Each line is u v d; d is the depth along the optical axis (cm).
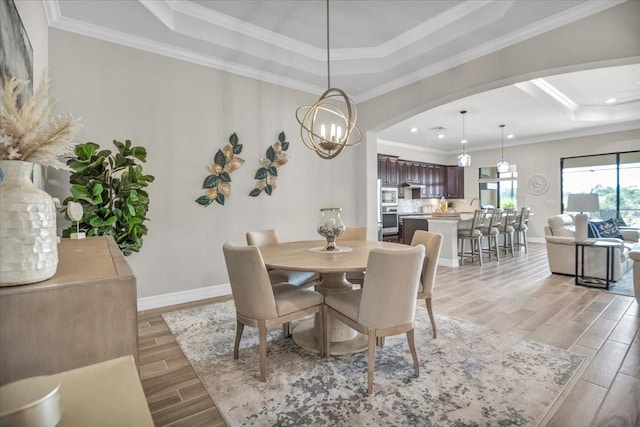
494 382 196
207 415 169
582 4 263
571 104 625
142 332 273
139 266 324
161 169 334
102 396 68
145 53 324
